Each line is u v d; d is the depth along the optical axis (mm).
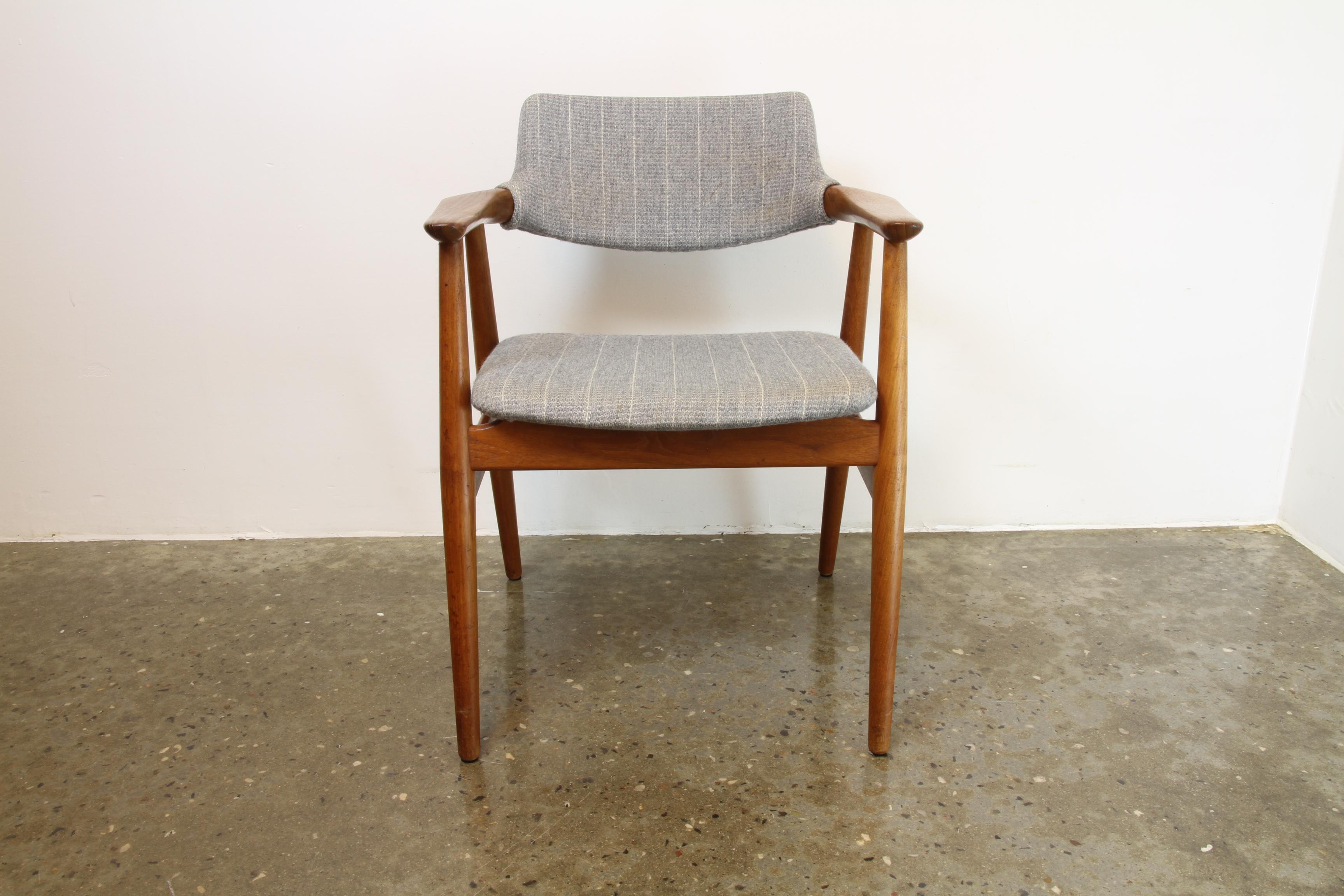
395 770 1150
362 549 1793
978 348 1729
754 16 1566
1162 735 1198
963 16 1564
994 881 962
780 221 1371
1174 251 1680
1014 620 1497
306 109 1606
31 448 1771
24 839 1032
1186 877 964
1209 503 1827
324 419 1771
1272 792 1090
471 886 963
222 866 993
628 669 1368
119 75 1587
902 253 1053
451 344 1062
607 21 1570
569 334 1377
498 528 1794
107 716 1265
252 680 1352
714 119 1368
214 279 1688
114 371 1733
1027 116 1611
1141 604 1542
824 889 954
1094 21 1567
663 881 966
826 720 1241
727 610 1542
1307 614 1505
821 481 1805
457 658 1130
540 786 1117
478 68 1591
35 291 1688
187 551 1786
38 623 1518
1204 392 1758
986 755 1165
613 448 1104
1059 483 1812
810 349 1215
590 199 1366
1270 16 1565
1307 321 1717
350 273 1688
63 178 1632
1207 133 1621
